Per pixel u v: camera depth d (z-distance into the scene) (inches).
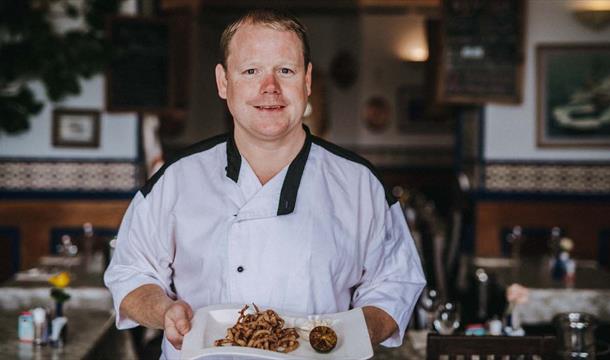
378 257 72.7
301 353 62.0
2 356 114.3
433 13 485.4
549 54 264.5
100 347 129.6
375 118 493.4
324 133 495.5
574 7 262.4
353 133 496.4
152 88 252.1
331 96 494.9
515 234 210.7
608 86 264.1
